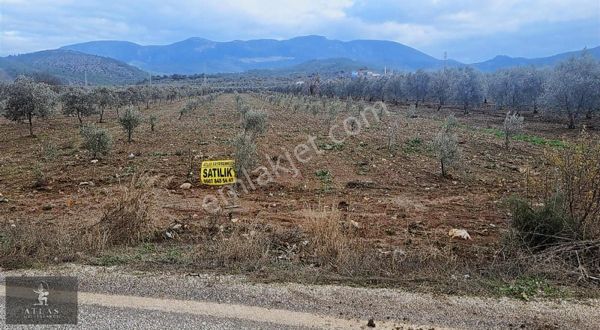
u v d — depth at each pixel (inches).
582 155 226.8
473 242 241.4
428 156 534.3
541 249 216.7
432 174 430.0
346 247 212.2
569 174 227.9
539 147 652.1
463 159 507.8
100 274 185.0
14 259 197.5
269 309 156.6
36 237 220.1
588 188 221.9
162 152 531.8
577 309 160.6
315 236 225.8
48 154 518.9
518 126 623.8
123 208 240.5
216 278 182.7
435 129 893.2
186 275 185.3
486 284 180.4
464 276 189.2
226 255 205.3
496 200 335.9
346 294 169.3
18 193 341.1
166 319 148.0
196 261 202.1
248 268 194.5
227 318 149.3
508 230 241.4
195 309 155.4
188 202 316.8
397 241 240.8
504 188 375.6
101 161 473.1
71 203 308.7
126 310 153.9
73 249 212.5
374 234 252.7
